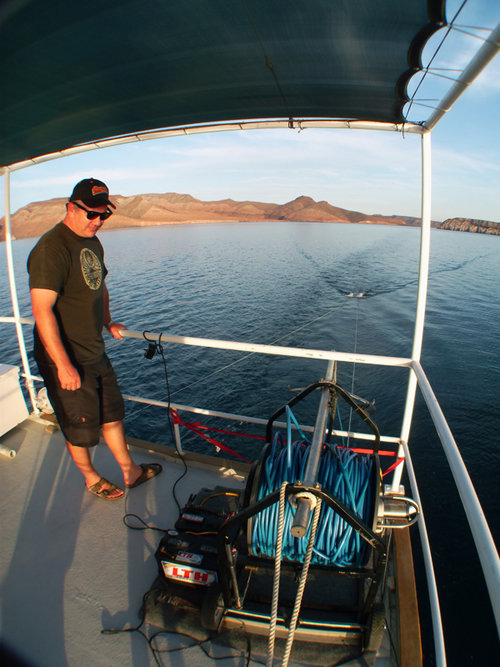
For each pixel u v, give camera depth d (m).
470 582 7.97
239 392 17.69
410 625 2.07
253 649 2.03
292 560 1.92
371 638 1.91
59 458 3.62
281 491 1.52
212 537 2.34
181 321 32.59
